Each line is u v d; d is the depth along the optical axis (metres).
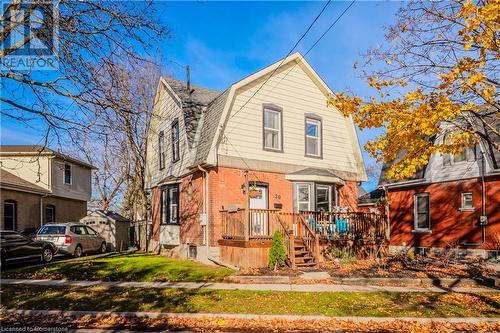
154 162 22.48
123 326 7.45
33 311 8.21
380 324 7.59
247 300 9.20
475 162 16.70
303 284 11.05
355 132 19.77
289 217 15.75
